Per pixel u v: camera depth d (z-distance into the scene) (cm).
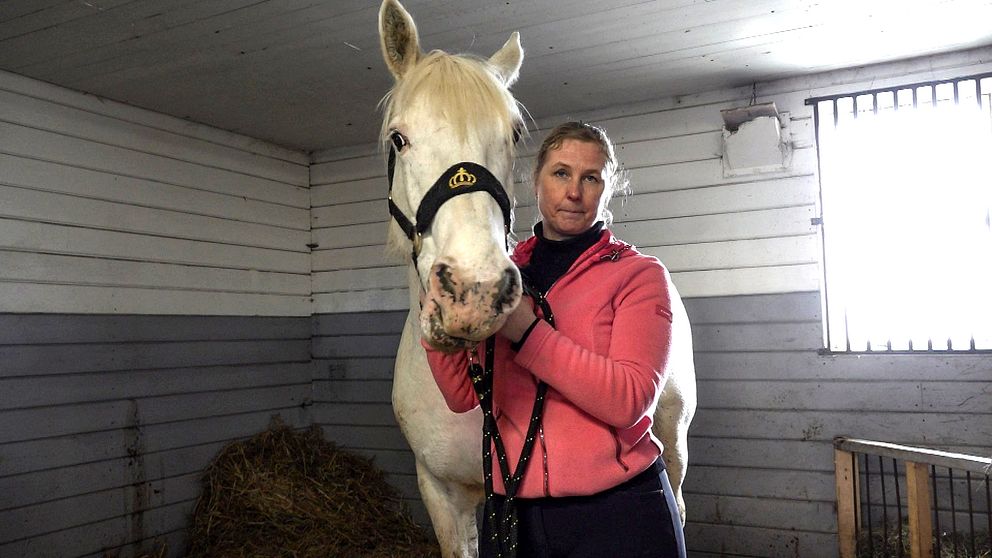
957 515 311
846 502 321
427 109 127
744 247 354
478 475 174
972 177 319
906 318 329
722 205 359
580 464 107
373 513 403
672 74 339
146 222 358
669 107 372
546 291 119
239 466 389
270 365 427
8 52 284
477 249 109
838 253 341
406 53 145
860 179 339
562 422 109
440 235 116
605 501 108
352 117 389
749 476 349
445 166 124
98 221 335
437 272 107
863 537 319
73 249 323
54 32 267
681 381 231
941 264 323
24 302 303
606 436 108
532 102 378
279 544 362
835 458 327
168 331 364
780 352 345
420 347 169
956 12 277
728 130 353
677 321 230
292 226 451
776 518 343
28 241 306
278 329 435
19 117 306
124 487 338
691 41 299
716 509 354
